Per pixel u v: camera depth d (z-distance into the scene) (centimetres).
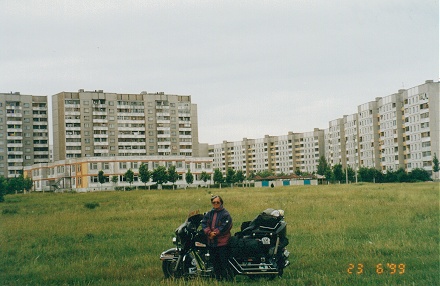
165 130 18100
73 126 16812
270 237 1164
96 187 13900
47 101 17775
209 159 15950
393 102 16100
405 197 3991
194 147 19288
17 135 17212
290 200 4138
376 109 17288
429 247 1465
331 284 1024
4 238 2106
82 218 3044
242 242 1149
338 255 1398
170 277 1151
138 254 1532
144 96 17875
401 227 2000
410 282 1029
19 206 5047
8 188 12875
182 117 18438
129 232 2167
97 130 17088
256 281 1132
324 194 5088
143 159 14425
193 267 1172
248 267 1144
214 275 1148
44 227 2523
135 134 17650
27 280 1205
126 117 17562
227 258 1146
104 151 17150
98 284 1105
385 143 16750
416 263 1232
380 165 17175
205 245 1155
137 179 14225
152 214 3138
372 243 1558
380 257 1339
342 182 14525
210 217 1156
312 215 2652
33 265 1391
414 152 15262
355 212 2764
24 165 17312
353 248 1489
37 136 17562
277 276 1160
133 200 5400
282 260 1179
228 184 16175
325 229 1994
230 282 1100
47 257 1554
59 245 1820
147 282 1108
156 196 6316
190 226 1172
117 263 1373
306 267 1243
